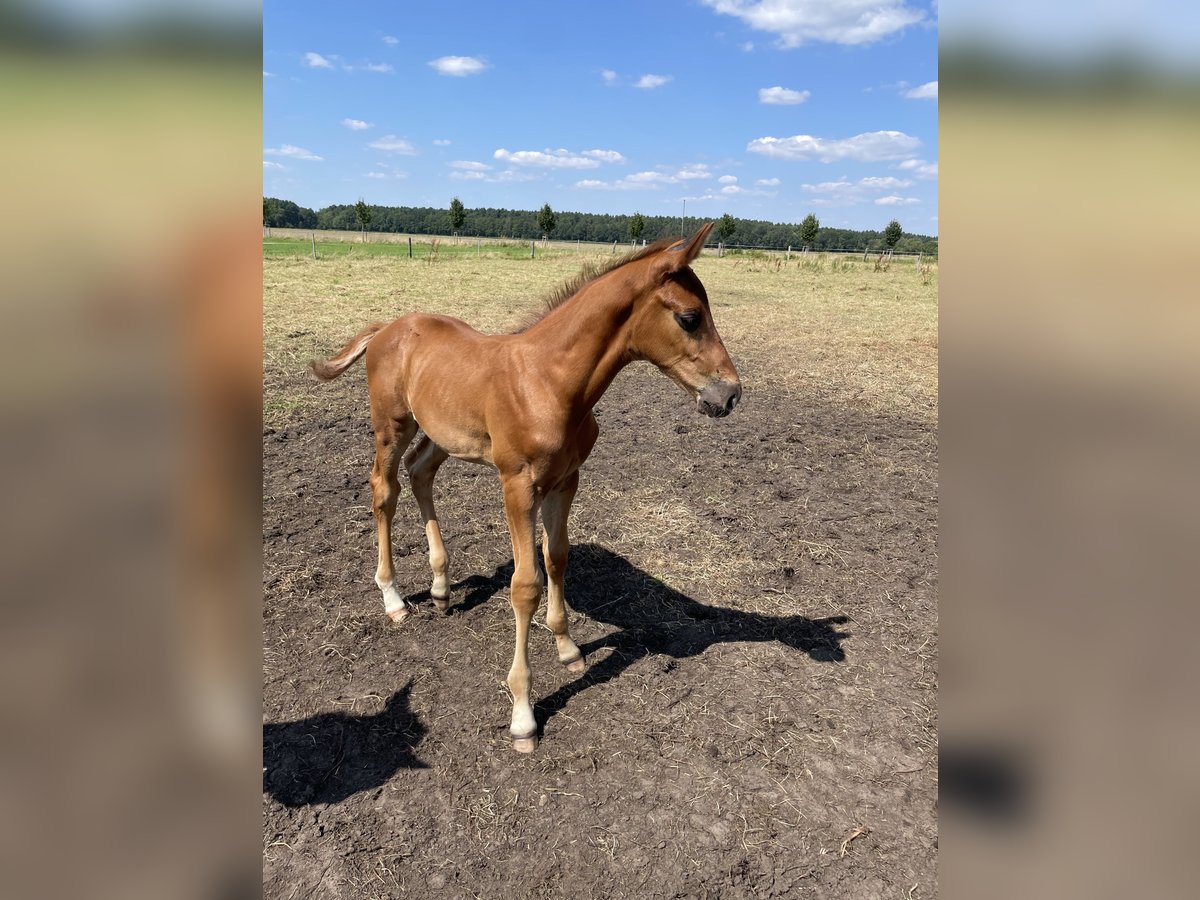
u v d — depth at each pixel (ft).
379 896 7.44
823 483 18.97
